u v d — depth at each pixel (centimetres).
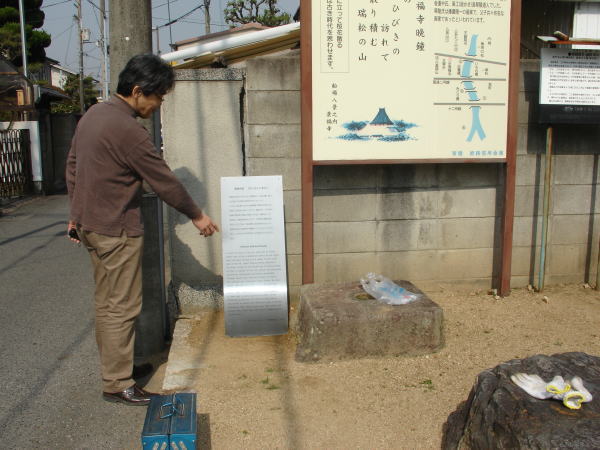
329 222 474
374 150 449
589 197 510
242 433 297
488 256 499
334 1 431
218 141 455
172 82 330
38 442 301
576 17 533
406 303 394
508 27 453
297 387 344
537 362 263
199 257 462
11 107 1370
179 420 253
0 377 379
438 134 455
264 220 429
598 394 235
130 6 388
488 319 443
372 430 299
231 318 424
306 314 394
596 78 472
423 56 445
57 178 1539
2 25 2345
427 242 488
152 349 404
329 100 440
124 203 316
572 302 480
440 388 339
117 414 329
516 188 497
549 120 472
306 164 443
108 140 306
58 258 729
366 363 373
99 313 329
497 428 229
